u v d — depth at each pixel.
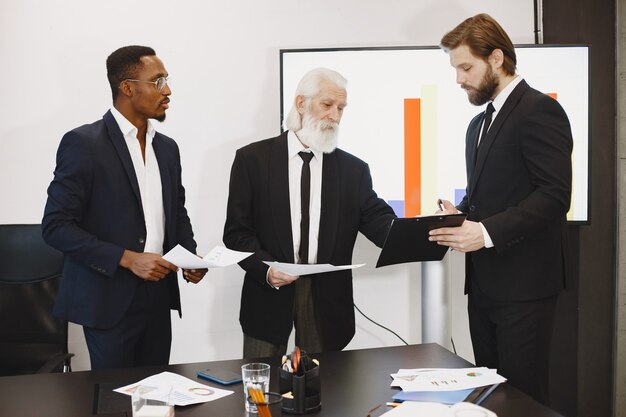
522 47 3.29
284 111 3.32
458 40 2.45
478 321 2.54
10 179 3.30
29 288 2.76
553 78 3.31
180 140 3.40
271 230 2.62
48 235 2.28
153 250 2.50
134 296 2.38
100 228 2.37
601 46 3.38
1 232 2.77
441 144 3.36
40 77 3.29
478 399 1.62
